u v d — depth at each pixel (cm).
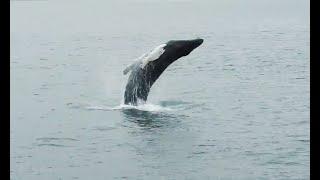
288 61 13625
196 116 8850
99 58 15112
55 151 7256
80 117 8850
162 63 9594
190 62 13862
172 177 6350
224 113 9000
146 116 8881
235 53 15112
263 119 8625
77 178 6362
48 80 11988
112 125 8375
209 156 7000
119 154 7112
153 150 7256
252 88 10794
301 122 8400
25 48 17100
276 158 6881
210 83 11375
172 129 8119
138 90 9488
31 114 9069
